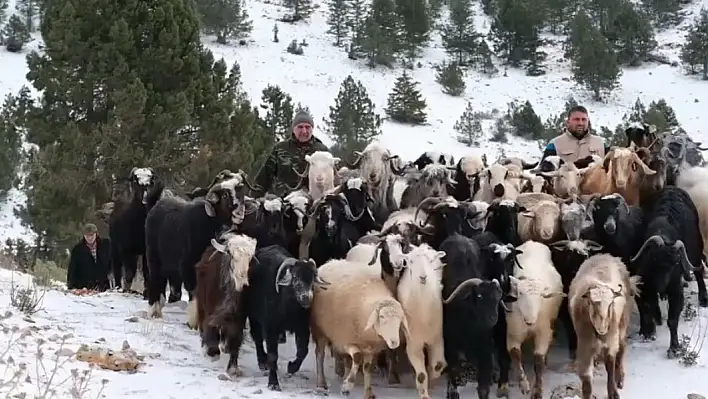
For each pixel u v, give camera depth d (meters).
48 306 10.95
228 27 69.25
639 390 8.98
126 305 11.83
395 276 8.96
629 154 11.35
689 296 11.58
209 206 10.72
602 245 10.52
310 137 13.56
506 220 10.26
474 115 54.88
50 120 22.17
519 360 9.02
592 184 11.91
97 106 22.19
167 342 9.92
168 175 21.73
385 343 8.72
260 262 9.15
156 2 22.66
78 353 8.53
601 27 76.44
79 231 21.02
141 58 21.88
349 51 70.62
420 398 8.64
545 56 72.19
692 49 67.00
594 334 8.56
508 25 72.19
